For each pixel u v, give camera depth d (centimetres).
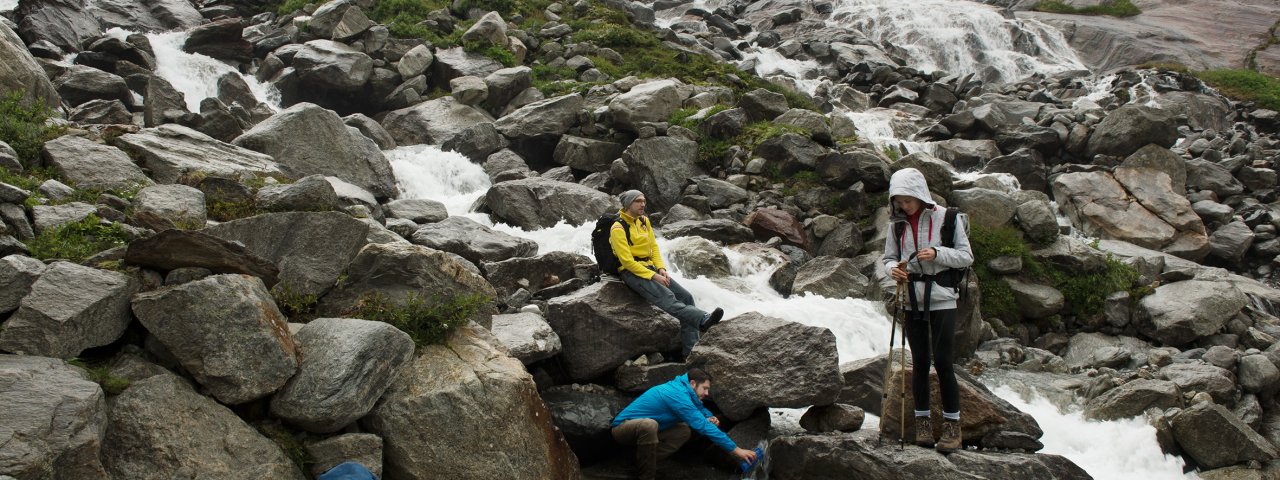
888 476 675
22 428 436
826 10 3006
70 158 909
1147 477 838
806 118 1493
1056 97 2283
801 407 745
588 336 789
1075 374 1073
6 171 831
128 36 1677
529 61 2066
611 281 823
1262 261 1523
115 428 493
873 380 828
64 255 646
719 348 776
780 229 1275
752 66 2236
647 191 1412
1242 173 1714
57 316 515
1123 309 1202
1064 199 1538
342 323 594
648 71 2044
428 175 1423
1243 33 2852
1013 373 1050
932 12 2903
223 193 914
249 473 515
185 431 510
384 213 1141
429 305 663
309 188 877
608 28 2200
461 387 596
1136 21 2970
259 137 1198
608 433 736
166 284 582
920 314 660
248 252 600
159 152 1003
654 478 704
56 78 1438
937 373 672
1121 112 1633
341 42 1894
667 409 705
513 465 603
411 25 2016
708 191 1376
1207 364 1009
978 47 2783
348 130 1293
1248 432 850
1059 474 691
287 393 554
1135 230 1462
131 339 562
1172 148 1889
